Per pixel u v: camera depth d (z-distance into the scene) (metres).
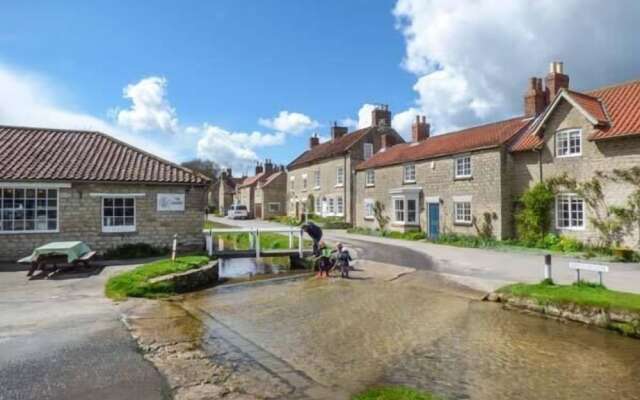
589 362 8.57
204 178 22.47
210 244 21.11
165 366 7.85
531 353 9.08
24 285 14.45
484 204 27.69
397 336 10.22
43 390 6.72
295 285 16.73
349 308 12.91
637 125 20.77
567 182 23.69
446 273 17.28
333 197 47.72
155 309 12.04
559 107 24.39
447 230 30.64
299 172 56.84
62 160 21.05
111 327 10.02
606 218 21.89
